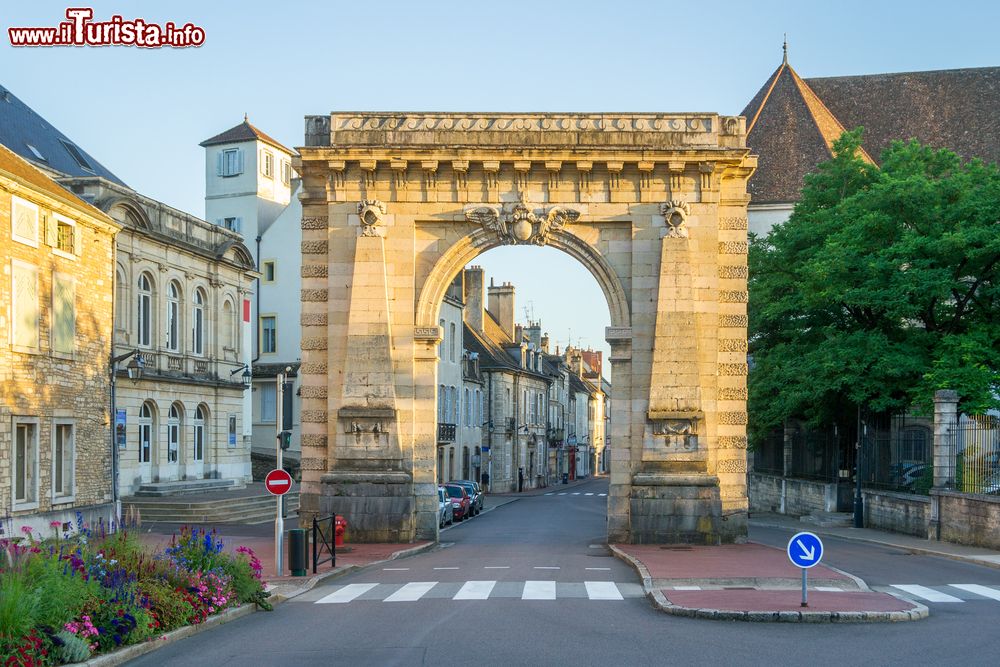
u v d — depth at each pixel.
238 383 45.81
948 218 35.84
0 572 12.66
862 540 31.59
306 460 28.77
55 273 29.59
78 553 14.64
